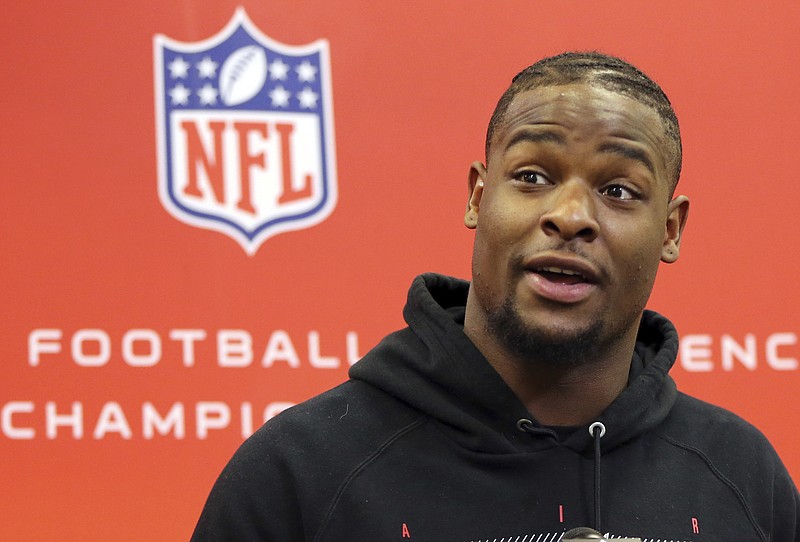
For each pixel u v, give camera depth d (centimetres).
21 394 729
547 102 420
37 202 746
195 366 751
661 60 827
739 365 800
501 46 819
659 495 438
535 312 408
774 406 798
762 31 835
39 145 752
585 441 438
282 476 422
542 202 412
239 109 781
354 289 777
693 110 823
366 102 799
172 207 763
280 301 766
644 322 509
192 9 786
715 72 828
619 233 411
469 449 431
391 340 469
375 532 408
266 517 418
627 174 415
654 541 422
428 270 788
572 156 412
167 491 738
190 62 780
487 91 813
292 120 787
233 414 751
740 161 821
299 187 780
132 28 776
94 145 759
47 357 736
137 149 764
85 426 735
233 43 788
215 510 426
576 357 415
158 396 744
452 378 437
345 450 427
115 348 743
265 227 771
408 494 418
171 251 758
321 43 800
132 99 769
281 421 439
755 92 827
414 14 812
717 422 480
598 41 827
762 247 813
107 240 752
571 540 400
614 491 435
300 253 773
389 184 792
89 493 730
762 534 448
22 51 759
